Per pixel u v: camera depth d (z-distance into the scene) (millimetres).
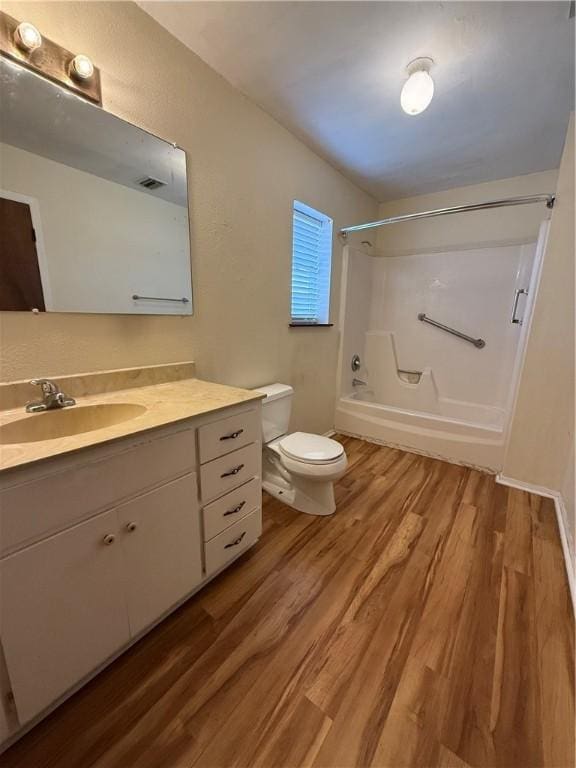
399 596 1252
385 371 3191
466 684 952
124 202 1229
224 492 1234
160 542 1022
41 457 719
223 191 1578
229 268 1687
